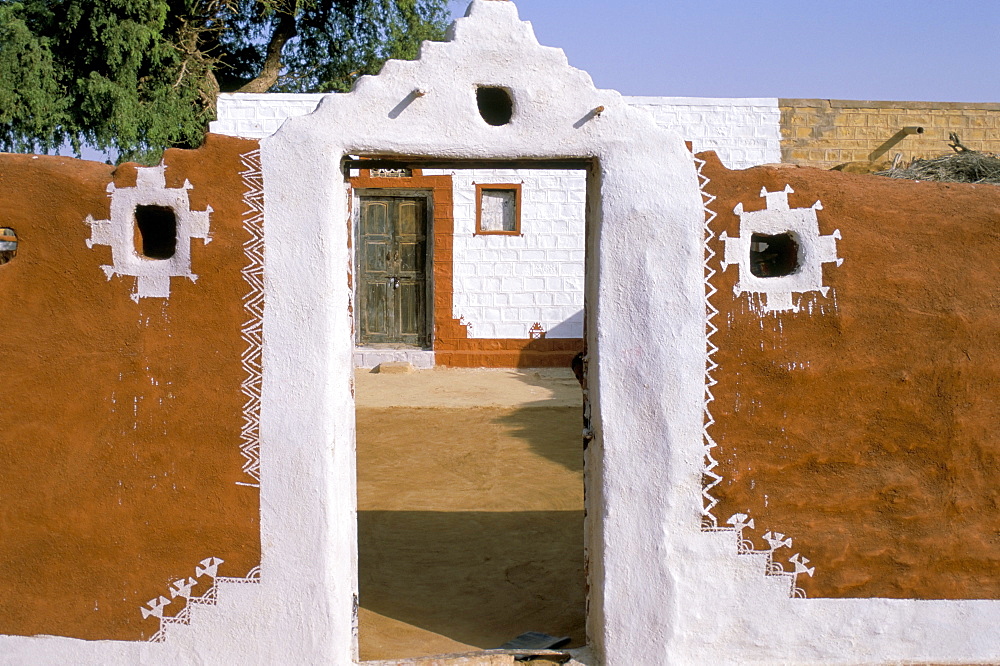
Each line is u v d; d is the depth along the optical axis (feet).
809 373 13.66
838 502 13.78
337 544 13.46
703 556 13.66
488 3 13.35
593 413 13.88
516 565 19.79
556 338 47.75
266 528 13.34
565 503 24.77
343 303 13.62
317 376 13.28
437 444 31.68
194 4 59.47
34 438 13.28
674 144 13.51
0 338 13.21
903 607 13.93
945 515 13.92
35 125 51.93
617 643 13.61
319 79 75.97
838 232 13.67
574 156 13.47
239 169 13.17
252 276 13.24
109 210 13.16
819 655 13.84
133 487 13.30
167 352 13.25
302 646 13.37
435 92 13.21
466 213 47.24
